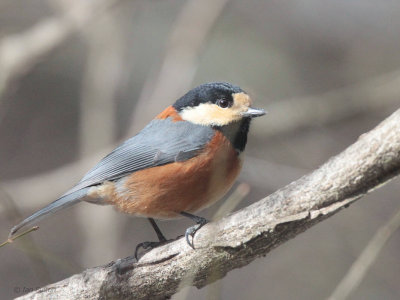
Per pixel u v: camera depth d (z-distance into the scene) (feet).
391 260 37.17
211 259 20.59
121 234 42.04
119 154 27.12
